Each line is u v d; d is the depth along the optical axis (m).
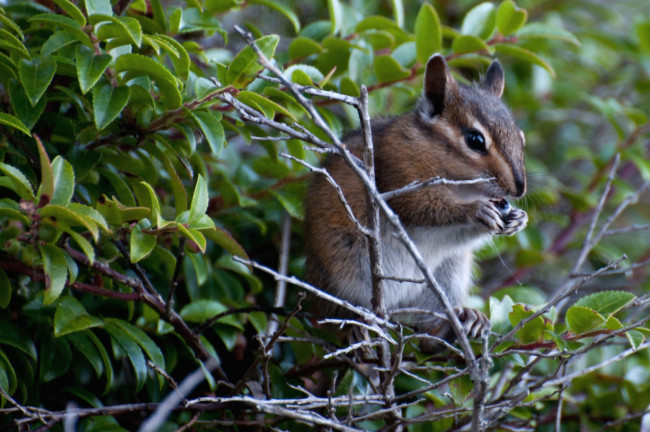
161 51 10.51
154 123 9.27
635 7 19.67
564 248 15.06
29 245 8.09
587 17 17.94
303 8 16.41
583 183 16.52
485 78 13.22
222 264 11.10
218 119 9.14
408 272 11.80
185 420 10.45
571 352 8.88
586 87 18.19
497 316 9.81
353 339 10.80
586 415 11.57
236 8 11.43
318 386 11.55
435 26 11.87
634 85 17.67
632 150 15.16
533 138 17.31
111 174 9.80
